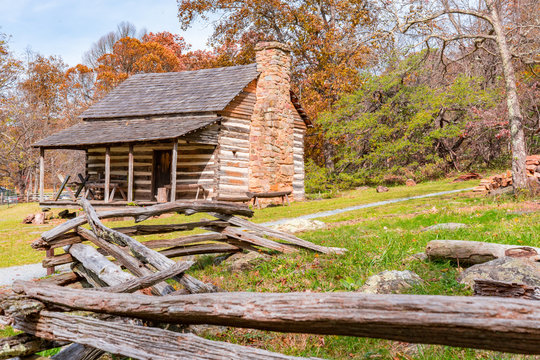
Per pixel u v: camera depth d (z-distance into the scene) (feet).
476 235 23.94
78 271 17.85
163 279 12.98
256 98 69.00
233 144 65.00
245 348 7.00
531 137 81.30
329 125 95.55
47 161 147.43
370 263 20.01
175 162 56.44
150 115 68.23
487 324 4.86
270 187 67.05
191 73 77.56
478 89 90.02
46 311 9.46
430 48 58.49
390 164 95.09
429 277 17.57
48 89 166.09
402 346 11.94
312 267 20.44
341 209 54.39
